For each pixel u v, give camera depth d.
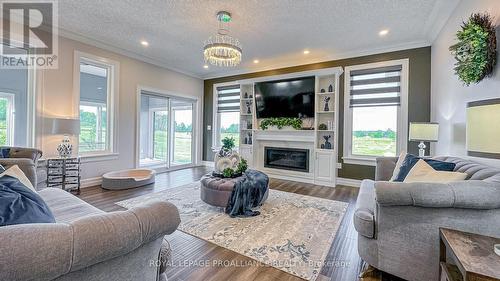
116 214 0.94
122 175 4.54
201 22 3.35
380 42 4.00
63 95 3.78
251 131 5.84
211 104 6.59
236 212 2.79
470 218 1.39
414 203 1.46
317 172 4.67
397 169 2.54
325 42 4.03
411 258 1.51
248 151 5.65
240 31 3.61
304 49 4.38
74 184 3.85
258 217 2.79
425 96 3.89
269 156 5.48
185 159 6.37
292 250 2.06
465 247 1.15
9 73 4.09
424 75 3.91
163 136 5.81
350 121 4.56
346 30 3.54
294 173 5.05
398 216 1.55
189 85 6.26
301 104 4.87
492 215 1.36
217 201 2.87
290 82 4.94
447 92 3.02
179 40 4.07
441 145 3.26
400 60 4.09
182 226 2.51
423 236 1.48
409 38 3.81
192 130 6.53
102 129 4.58
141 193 3.75
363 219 1.68
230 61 3.51
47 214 1.08
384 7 2.88
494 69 1.90
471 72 2.09
